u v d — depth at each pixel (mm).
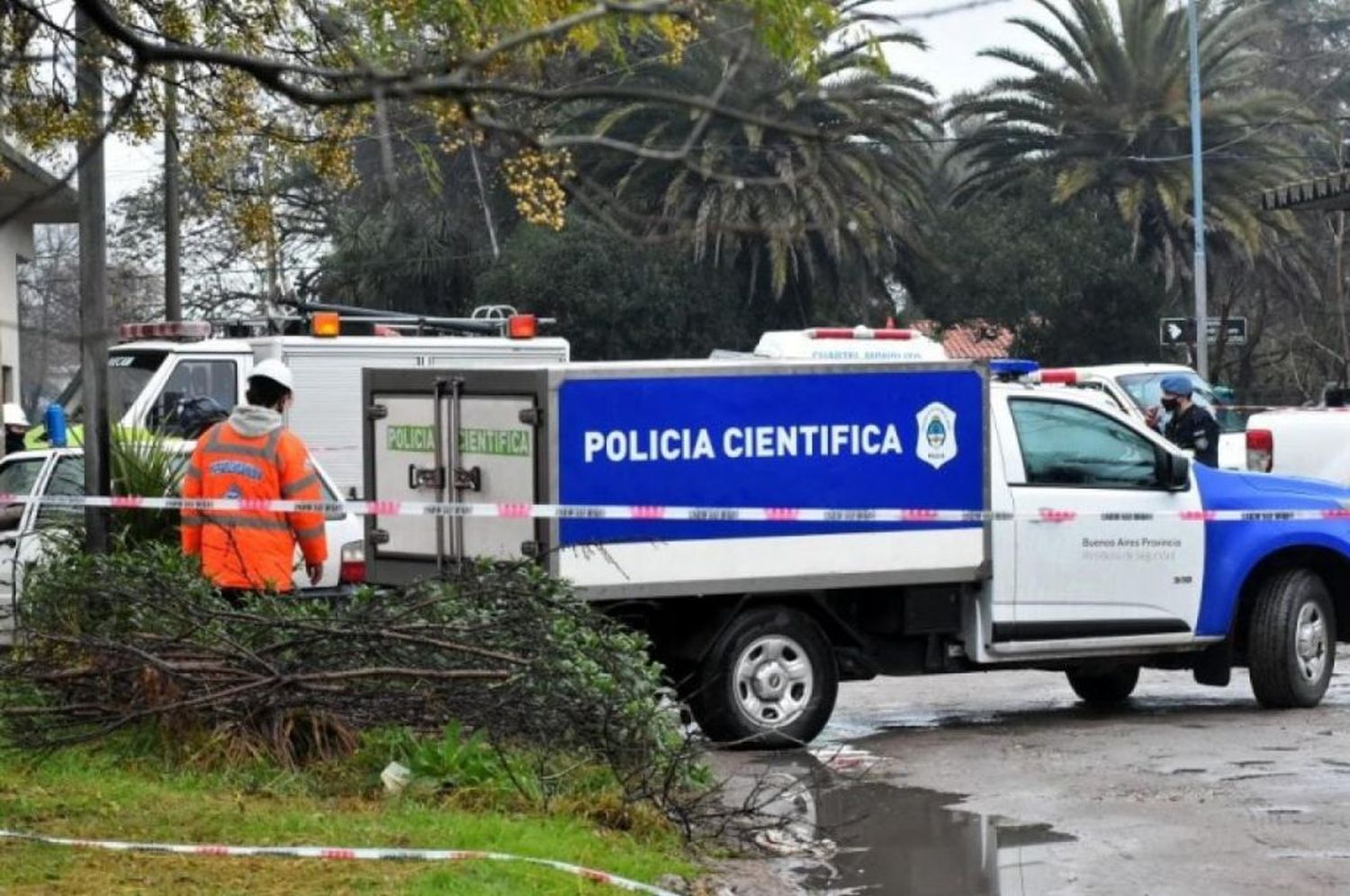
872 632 18828
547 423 17141
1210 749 17484
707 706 17734
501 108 10203
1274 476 20281
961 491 18484
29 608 15320
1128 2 62000
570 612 14352
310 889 10820
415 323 30641
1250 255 66500
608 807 13383
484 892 10773
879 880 12453
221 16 15625
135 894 10656
